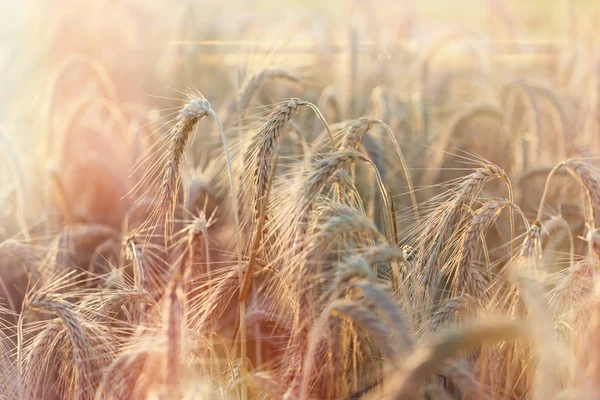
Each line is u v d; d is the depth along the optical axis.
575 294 2.52
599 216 2.54
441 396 2.35
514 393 2.66
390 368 1.96
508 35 8.12
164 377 2.03
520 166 4.89
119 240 4.29
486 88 6.41
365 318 2.04
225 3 9.18
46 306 2.47
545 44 7.79
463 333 1.64
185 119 2.65
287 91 5.74
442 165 4.87
